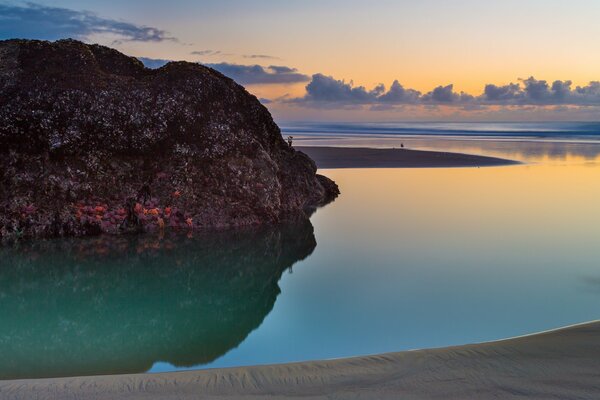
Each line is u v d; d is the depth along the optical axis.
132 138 14.73
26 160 13.76
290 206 16.48
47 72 15.26
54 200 13.49
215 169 15.11
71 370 6.95
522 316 8.59
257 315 8.84
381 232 14.18
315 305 9.23
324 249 12.62
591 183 22.06
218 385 5.70
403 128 122.50
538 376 5.81
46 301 9.39
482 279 10.41
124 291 9.93
